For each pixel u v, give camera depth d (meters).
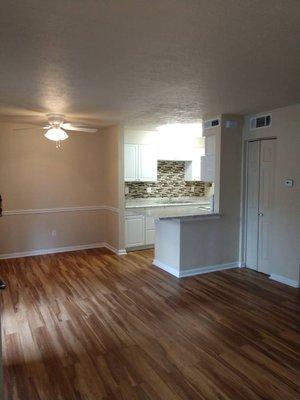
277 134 4.35
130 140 6.25
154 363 2.58
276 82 3.05
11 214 5.57
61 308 3.60
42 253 5.90
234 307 3.65
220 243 5.00
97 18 1.81
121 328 3.15
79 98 3.65
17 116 4.77
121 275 4.75
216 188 4.93
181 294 4.03
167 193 7.30
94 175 6.30
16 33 2.00
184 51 2.29
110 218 6.25
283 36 2.05
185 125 5.68
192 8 1.70
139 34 2.02
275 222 4.46
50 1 1.63
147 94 3.49
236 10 1.72
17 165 5.55
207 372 2.46
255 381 2.36
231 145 4.87
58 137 4.52
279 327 3.18
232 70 2.70
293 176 4.17
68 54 2.34
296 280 4.24
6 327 3.16
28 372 2.46
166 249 4.97
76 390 2.26
